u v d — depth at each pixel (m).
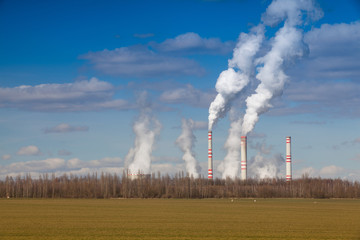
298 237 81.62
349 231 91.00
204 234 84.44
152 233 85.50
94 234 83.81
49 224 100.50
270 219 116.31
